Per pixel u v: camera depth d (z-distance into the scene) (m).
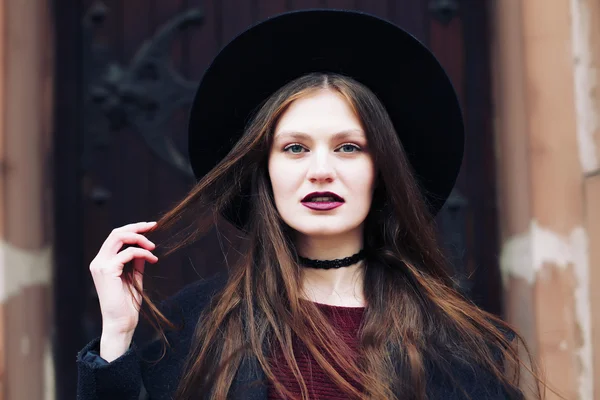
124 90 1.77
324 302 1.17
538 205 1.43
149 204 1.77
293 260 1.17
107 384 1.06
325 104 1.11
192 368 1.10
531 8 1.45
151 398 1.15
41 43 1.60
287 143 1.11
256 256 1.19
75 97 1.75
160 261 1.76
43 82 1.61
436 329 1.14
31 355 1.48
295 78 1.23
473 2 1.78
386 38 1.17
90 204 1.75
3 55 1.42
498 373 1.12
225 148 1.29
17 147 1.46
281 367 1.10
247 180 1.23
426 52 1.17
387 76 1.21
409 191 1.16
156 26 1.79
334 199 1.10
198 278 1.75
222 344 1.13
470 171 1.75
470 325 1.15
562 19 1.43
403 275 1.19
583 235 1.40
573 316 1.40
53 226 1.67
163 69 1.79
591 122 1.41
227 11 1.81
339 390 1.07
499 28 1.63
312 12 1.13
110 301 1.10
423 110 1.23
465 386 1.10
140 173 1.77
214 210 1.21
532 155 1.44
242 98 1.24
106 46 1.78
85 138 1.76
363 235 1.24
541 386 1.40
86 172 1.76
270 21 1.15
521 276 1.49
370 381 1.05
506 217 1.59
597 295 1.39
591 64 1.41
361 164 1.12
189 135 1.26
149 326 1.73
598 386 1.38
